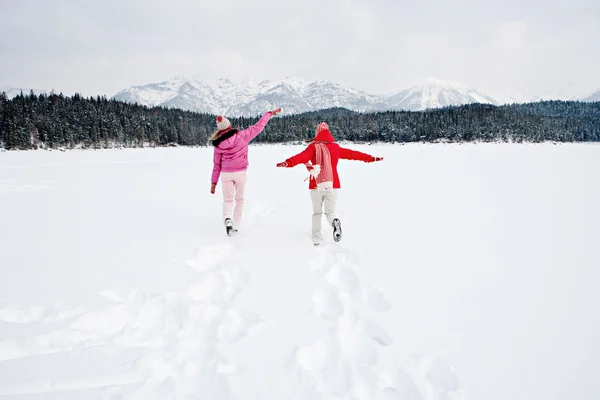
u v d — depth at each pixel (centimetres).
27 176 1285
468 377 210
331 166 418
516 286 321
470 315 275
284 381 206
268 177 1245
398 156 2506
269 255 398
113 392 191
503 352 231
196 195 820
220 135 436
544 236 468
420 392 199
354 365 222
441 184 973
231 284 334
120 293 299
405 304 292
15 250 407
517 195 780
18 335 232
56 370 205
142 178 1217
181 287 312
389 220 556
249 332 252
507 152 2981
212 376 211
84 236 468
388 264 374
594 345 236
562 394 196
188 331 256
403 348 237
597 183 954
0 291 297
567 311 278
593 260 379
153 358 221
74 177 1252
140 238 459
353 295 313
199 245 429
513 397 195
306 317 272
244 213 616
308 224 535
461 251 412
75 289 304
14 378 197
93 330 248
